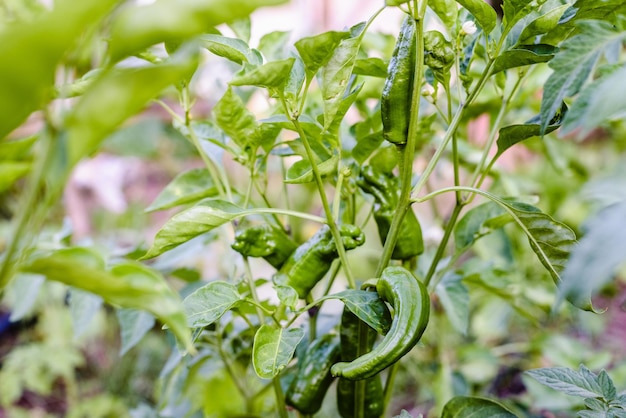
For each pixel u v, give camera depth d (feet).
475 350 3.10
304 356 2.09
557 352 3.00
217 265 3.10
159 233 1.76
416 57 1.64
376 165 1.96
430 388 3.13
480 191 1.74
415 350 3.26
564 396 2.67
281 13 6.10
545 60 1.70
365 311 1.70
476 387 3.31
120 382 4.17
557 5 1.85
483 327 3.37
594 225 1.22
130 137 4.88
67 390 4.52
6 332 5.14
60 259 1.31
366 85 2.29
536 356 3.23
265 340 1.70
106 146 4.86
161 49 1.94
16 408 4.27
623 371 2.81
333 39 1.59
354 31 1.75
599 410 1.72
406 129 1.71
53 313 4.29
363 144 1.93
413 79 1.68
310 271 1.89
